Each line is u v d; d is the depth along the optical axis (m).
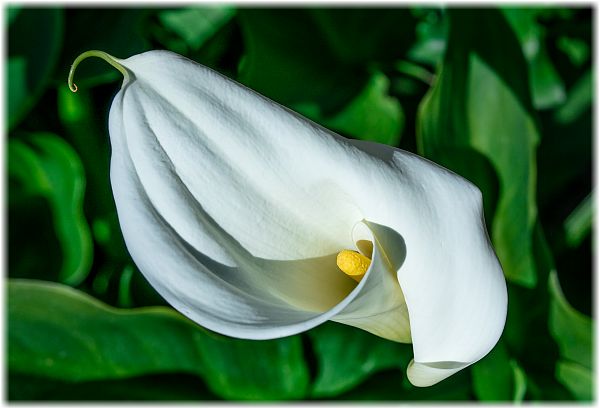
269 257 0.73
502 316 0.70
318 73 1.00
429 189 0.70
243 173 0.72
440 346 0.71
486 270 0.69
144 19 0.99
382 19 1.03
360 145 0.70
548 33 1.08
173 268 0.70
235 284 0.71
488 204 0.93
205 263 0.71
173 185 0.71
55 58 0.97
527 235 0.92
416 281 0.70
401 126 0.99
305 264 0.74
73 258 1.00
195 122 0.71
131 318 0.92
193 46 1.05
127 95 0.70
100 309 0.92
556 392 0.92
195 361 0.94
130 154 0.70
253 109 0.71
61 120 1.00
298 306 0.73
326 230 0.73
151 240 0.70
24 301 0.91
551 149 1.07
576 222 1.03
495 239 0.93
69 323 0.92
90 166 1.01
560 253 1.04
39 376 0.91
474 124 0.92
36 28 0.98
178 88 0.70
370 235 0.71
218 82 0.71
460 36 0.91
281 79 0.99
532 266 0.92
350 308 0.69
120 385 0.93
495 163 0.92
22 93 0.97
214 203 0.72
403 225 0.70
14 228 1.01
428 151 0.91
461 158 0.92
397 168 0.70
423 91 1.06
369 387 0.95
